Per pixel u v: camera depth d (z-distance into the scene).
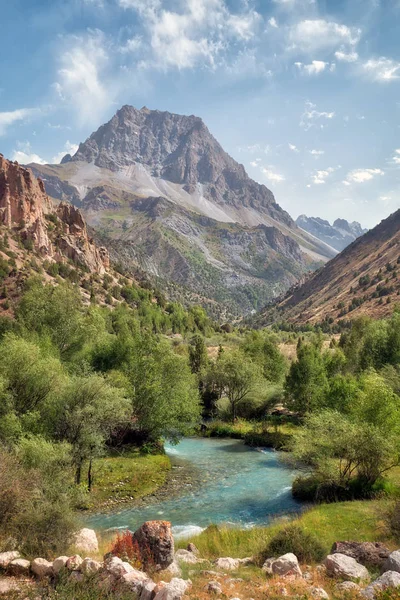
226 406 72.25
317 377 70.62
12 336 51.56
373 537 21.45
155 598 11.48
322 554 17.89
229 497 34.31
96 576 12.34
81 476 36.09
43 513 18.47
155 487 36.66
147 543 15.18
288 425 65.94
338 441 31.66
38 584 12.96
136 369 51.78
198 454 50.50
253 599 12.60
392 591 11.26
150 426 48.81
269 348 94.06
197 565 16.97
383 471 32.25
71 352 66.94
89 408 32.00
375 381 37.66
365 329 93.94
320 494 32.44
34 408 35.31
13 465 20.36
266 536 21.77
